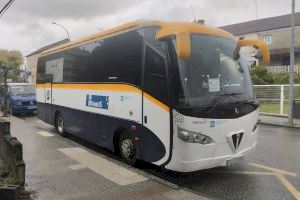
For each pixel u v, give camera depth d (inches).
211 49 300.8
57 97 536.4
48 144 463.2
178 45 251.3
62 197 262.8
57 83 535.2
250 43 305.6
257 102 319.6
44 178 308.2
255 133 318.3
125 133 350.6
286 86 796.0
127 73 338.0
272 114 827.4
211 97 285.9
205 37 301.1
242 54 332.2
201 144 276.7
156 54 297.7
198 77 285.7
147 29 312.8
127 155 348.2
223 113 287.1
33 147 441.1
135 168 341.1
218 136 284.5
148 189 281.1
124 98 343.0
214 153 283.9
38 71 637.3
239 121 297.4
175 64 280.1
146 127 309.4
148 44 309.3
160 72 291.6
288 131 607.8
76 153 406.9
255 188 289.1
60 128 534.3
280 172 331.9
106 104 378.6
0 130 338.3
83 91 439.8
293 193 276.7
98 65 398.3
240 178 315.0
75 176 314.5
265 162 368.2
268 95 835.4
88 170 333.1
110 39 372.5
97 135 403.9
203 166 280.4
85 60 432.8
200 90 283.6
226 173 329.7
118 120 354.6
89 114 422.3
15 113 897.5
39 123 719.1
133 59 329.1
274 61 1913.1
